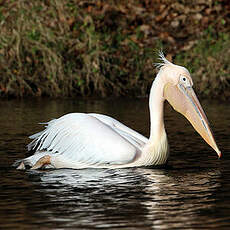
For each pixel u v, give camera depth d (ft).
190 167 37.40
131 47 76.89
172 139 46.01
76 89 73.00
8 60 72.54
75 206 29.07
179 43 79.10
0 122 52.19
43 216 27.61
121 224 26.45
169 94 39.27
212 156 40.32
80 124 38.14
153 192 31.53
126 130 40.14
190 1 86.28
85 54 74.18
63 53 74.02
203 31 80.74
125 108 61.82
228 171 36.17
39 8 76.74
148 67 75.00
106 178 34.76
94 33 76.38
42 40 73.87
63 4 78.23
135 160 37.86
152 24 82.38
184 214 27.86
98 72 72.28
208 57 75.25
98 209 28.55
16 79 71.67
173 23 82.48
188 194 31.19
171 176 35.14
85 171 36.76
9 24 74.59
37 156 38.27
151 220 26.96
